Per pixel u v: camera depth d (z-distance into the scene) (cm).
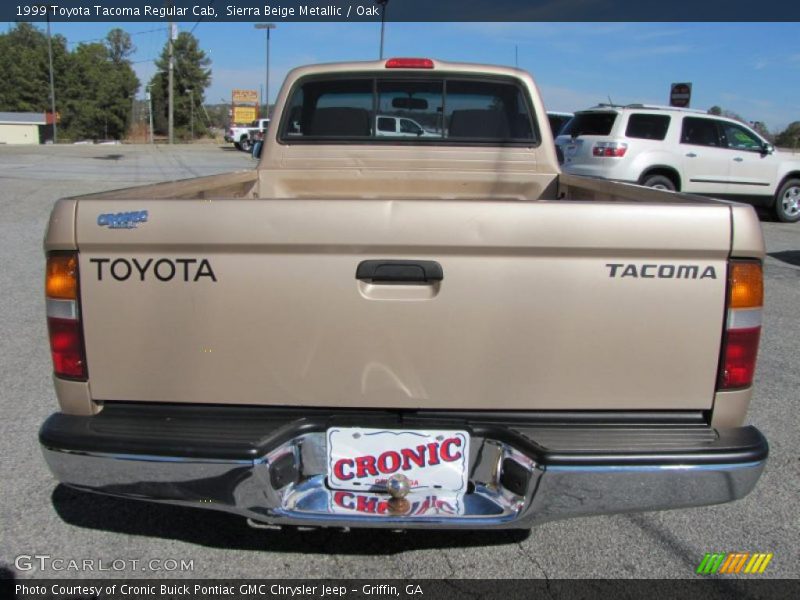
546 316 216
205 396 225
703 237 212
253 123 3728
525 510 218
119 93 7381
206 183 337
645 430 222
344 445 224
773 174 1260
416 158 420
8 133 6134
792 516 310
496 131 420
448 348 218
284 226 211
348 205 210
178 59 7381
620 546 286
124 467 215
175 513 306
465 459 224
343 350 219
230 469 212
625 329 218
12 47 7119
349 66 411
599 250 212
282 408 226
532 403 222
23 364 482
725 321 218
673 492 215
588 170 1176
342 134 420
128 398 228
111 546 281
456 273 214
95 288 221
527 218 210
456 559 276
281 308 217
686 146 1179
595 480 212
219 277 217
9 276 737
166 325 221
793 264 916
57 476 224
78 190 1505
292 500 224
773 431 397
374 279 215
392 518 221
